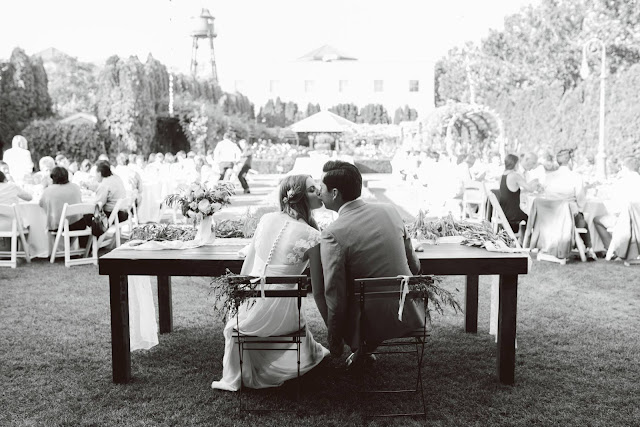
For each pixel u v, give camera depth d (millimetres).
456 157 13016
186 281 7410
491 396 4023
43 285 7191
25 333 5355
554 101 22172
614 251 8383
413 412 3799
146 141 25641
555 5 28969
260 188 21188
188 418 3725
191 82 37562
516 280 4156
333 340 3783
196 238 4773
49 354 4828
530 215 8625
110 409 3854
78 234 8477
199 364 4648
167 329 5449
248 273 4086
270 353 4258
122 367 4258
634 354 4781
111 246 9328
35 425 3633
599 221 8672
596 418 3701
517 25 32062
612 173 18078
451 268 4152
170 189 13945
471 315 5383
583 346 4965
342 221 3797
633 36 24594
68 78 39688
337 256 3713
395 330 3764
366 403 3926
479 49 37125
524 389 4133
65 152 21531
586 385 4195
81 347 5000
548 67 29234
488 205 8484
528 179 11766
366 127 40125
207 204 4621
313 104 58562
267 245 4043
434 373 4430
